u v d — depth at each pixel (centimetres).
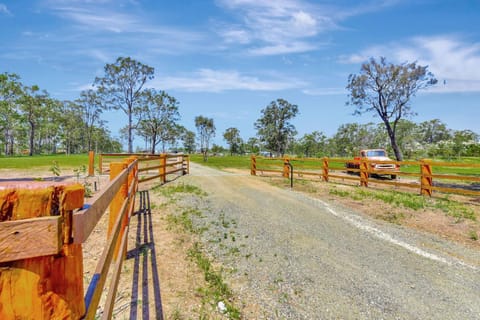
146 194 765
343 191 898
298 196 820
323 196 827
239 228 514
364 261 401
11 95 4359
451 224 569
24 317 71
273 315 274
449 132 7381
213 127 7788
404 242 475
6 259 67
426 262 403
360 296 314
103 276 127
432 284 344
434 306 300
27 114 4622
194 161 2917
